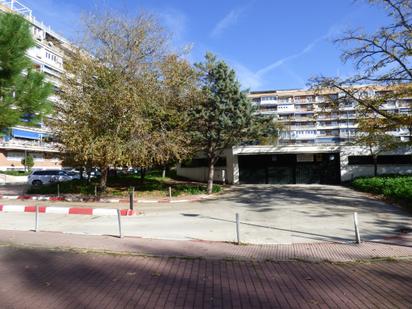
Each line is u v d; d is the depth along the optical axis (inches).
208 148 927.7
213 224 488.1
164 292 221.0
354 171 1162.6
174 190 937.5
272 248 347.9
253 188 1051.9
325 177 1208.2
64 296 211.6
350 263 294.4
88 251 320.8
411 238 390.3
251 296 216.2
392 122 716.0
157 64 786.8
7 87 485.4
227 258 304.3
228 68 891.4
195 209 645.9
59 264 280.4
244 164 1243.2
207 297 213.5
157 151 751.1
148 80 761.6
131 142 716.7
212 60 889.5
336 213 579.2
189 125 877.8
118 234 410.3
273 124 964.0
